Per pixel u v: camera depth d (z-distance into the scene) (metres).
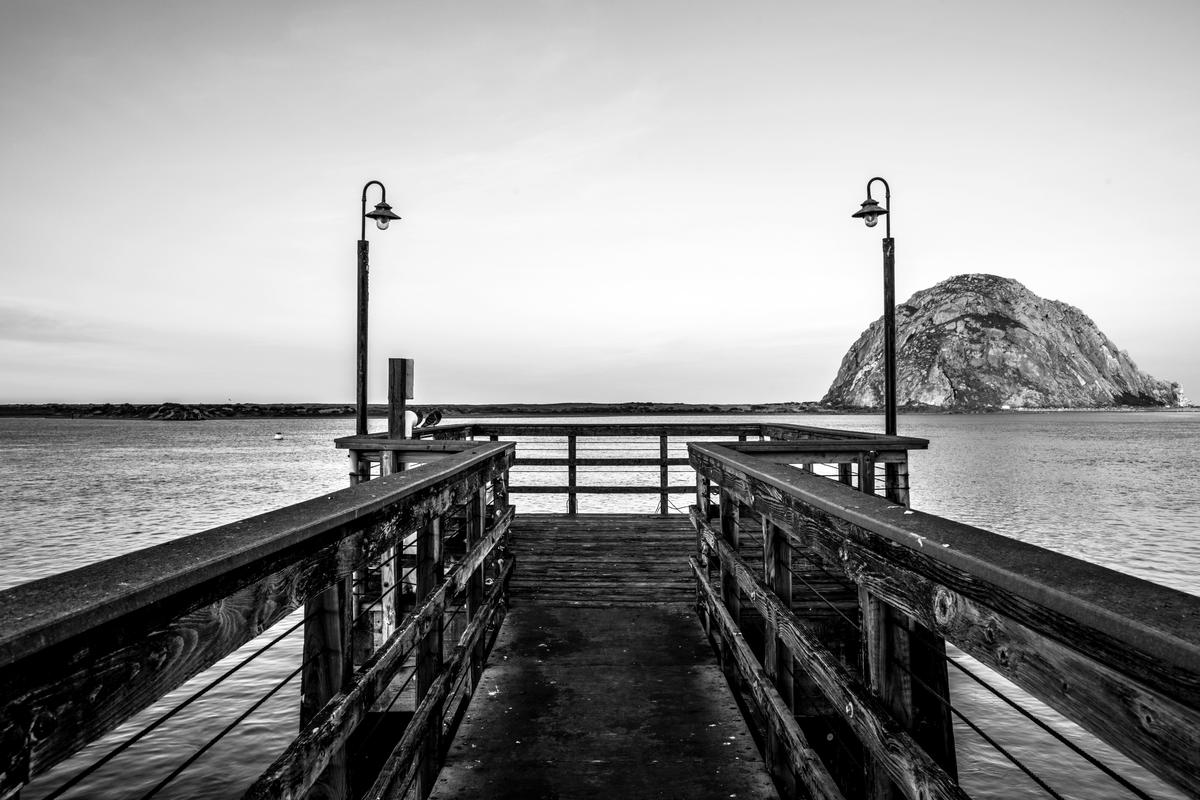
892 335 8.52
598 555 7.22
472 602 4.52
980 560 1.38
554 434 8.59
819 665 2.50
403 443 6.43
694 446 5.34
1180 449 68.31
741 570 3.80
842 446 5.39
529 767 3.43
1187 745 0.93
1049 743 7.71
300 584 1.80
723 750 3.59
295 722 8.12
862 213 8.66
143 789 6.82
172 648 1.31
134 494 32.31
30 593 1.13
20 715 0.99
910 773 1.78
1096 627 1.07
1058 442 81.44
